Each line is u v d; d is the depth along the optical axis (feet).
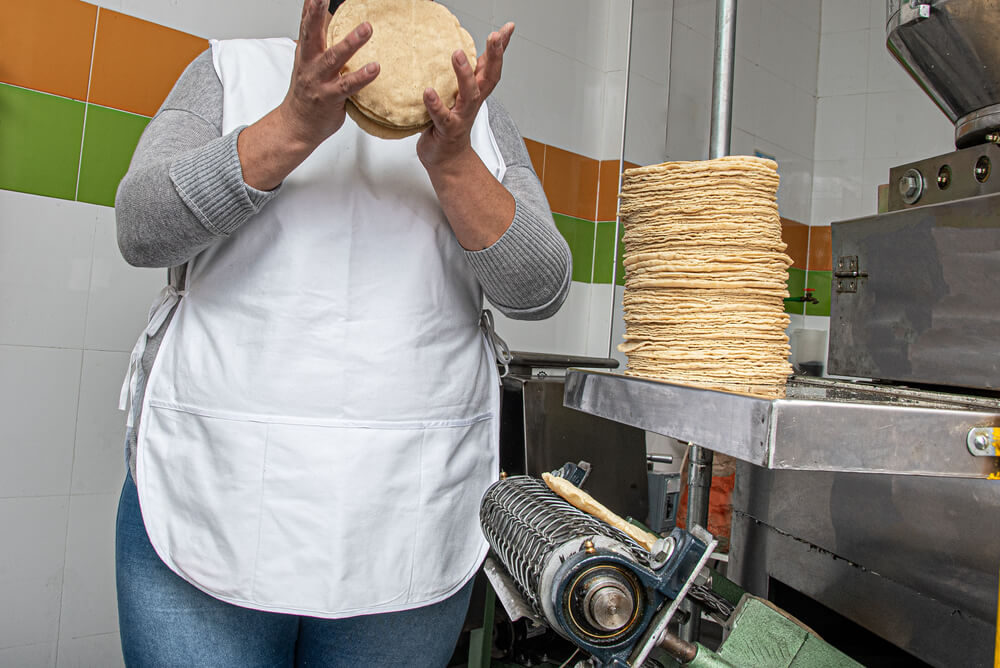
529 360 6.80
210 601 2.77
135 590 2.82
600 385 3.51
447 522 2.97
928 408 2.41
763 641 2.65
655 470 8.11
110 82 5.67
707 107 8.94
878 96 9.61
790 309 9.84
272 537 2.69
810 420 2.33
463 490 3.05
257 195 2.42
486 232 2.60
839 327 4.56
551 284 2.78
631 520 3.28
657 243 3.78
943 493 3.27
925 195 4.14
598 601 2.12
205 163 2.38
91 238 5.63
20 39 5.28
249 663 2.83
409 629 2.99
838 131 9.96
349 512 2.71
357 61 2.39
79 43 5.52
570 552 2.23
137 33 5.77
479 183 2.52
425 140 2.42
